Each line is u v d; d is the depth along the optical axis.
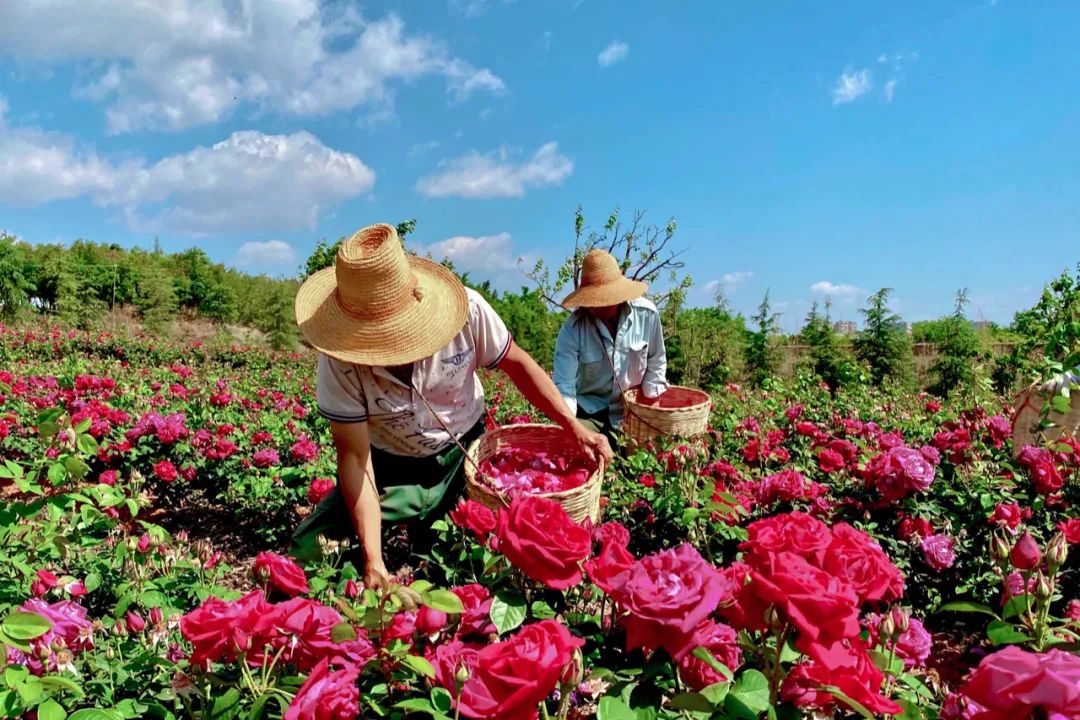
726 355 15.52
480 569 2.00
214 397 6.26
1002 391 10.04
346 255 2.23
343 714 1.10
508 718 0.99
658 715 1.28
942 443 3.56
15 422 5.52
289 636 1.29
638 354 4.15
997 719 0.93
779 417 5.73
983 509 3.09
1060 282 8.62
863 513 3.09
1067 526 2.51
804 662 1.23
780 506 3.17
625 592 1.17
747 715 1.10
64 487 2.21
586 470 2.57
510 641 1.04
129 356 14.30
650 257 14.42
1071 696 0.86
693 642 1.13
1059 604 2.92
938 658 2.93
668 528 2.88
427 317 2.34
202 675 1.25
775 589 1.05
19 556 2.25
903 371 14.56
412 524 2.76
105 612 2.54
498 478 2.34
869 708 1.11
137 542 2.21
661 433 3.74
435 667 1.22
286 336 22.41
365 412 2.41
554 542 1.27
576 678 1.10
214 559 2.57
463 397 2.71
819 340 15.74
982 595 3.07
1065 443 3.41
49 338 14.73
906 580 3.03
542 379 2.71
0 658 1.19
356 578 1.94
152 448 5.02
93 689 1.61
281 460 5.10
